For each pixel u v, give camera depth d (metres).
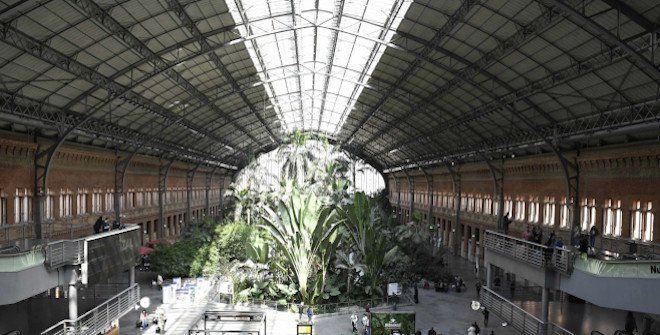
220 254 43.66
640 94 24.14
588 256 18.95
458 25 26.61
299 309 33.12
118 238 24.52
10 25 20.42
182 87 37.53
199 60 34.50
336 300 36.41
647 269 16.69
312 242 34.81
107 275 22.55
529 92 29.28
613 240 27.17
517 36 24.94
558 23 21.88
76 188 35.97
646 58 18.91
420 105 43.81
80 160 36.53
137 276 43.75
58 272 19.67
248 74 41.97
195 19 27.45
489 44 27.41
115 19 24.05
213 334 28.48
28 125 27.97
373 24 29.75
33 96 27.92
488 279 28.22
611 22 20.06
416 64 35.03
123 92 29.89
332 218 35.09
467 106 39.94
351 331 30.17
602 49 22.28
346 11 30.12
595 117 28.64
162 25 26.66
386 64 37.72
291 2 29.11
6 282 16.75
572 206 31.44
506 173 44.62
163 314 28.73
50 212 32.09
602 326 24.00
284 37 35.72
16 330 20.11
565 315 26.19
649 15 18.16
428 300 38.09
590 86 25.98
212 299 36.97
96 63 27.55
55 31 22.61
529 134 37.00
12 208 27.56
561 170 33.62
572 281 19.53
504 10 23.30
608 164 28.03
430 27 27.98
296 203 34.62
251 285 38.38
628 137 26.05
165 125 46.66
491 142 44.56
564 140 31.20
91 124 36.25
